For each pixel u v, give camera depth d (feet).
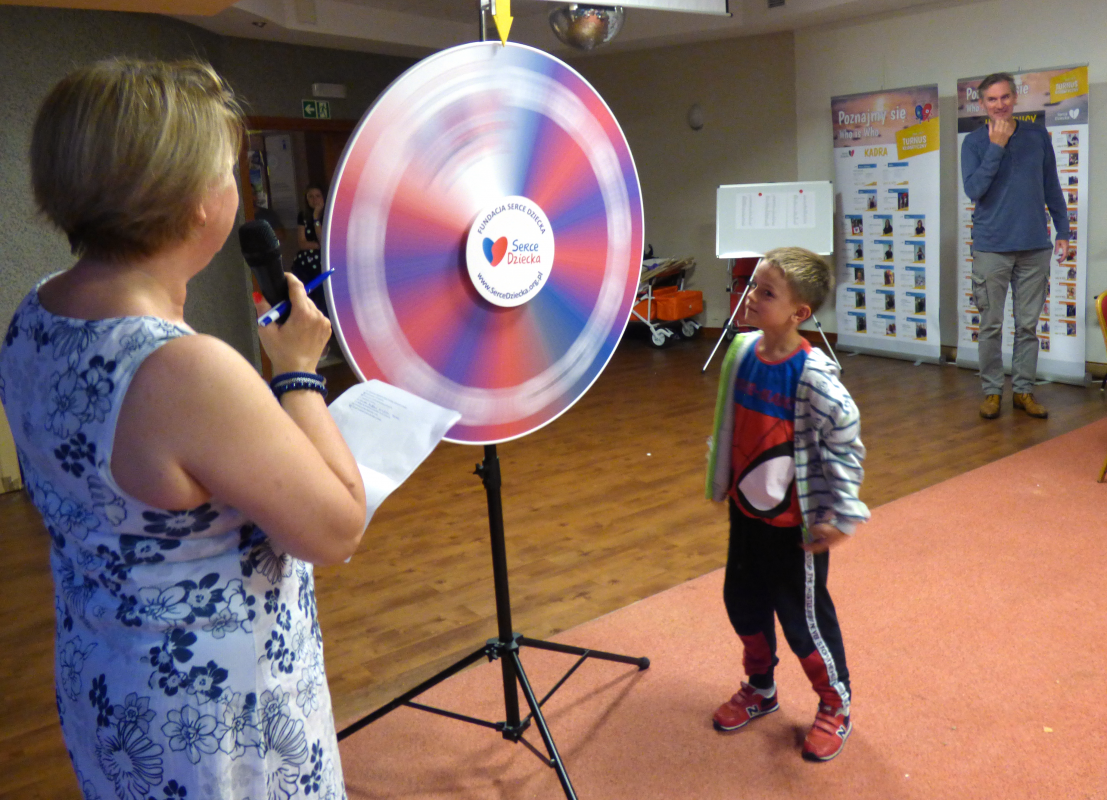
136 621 2.68
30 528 13.08
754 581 6.83
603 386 21.17
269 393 2.63
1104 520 10.97
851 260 22.56
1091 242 19.13
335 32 21.30
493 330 5.78
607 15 13.64
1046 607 8.84
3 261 15.05
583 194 6.05
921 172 20.54
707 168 26.17
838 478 6.08
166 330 2.54
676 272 26.40
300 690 3.04
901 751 6.73
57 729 7.80
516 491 13.88
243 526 2.81
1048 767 6.44
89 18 16.42
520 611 9.64
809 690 7.69
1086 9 18.29
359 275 5.03
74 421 2.54
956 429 15.70
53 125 2.51
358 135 4.85
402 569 11.02
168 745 2.72
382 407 3.99
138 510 2.57
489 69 5.35
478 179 5.43
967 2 20.06
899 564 10.02
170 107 2.53
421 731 7.36
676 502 12.87
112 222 2.52
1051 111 17.85
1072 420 15.75
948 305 21.65
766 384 6.40
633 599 9.75
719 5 7.34
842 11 21.35
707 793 6.40
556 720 7.39
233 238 20.98
